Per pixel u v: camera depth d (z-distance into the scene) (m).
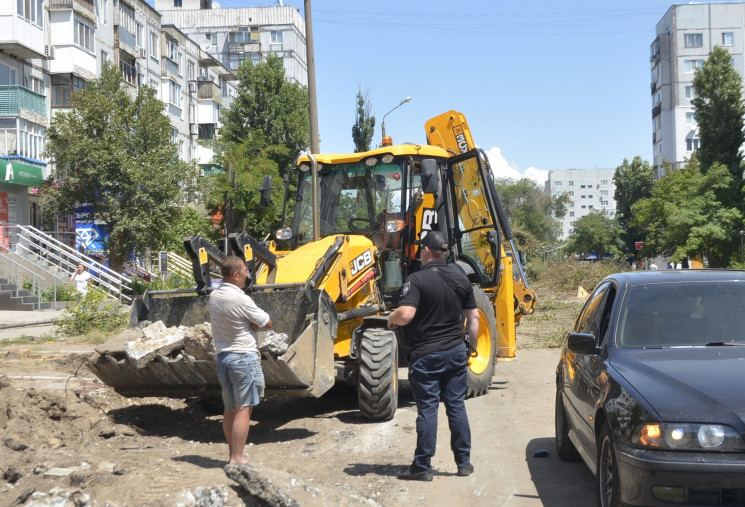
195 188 31.66
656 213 51.31
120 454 6.93
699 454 4.29
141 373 8.04
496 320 11.62
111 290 27.25
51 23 35.69
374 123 49.22
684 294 5.87
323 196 10.56
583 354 5.96
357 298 9.41
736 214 46.25
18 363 12.68
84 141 28.52
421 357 6.41
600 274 36.12
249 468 5.42
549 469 6.66
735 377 4.71
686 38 88.25
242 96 43.66
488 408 9.65
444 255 6.64
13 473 5.84
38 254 28.56
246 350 6.17
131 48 45.22
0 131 31.30
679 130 88.44
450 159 11.23
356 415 9.26
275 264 8.94
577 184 190.88
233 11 87.56
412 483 6.30
